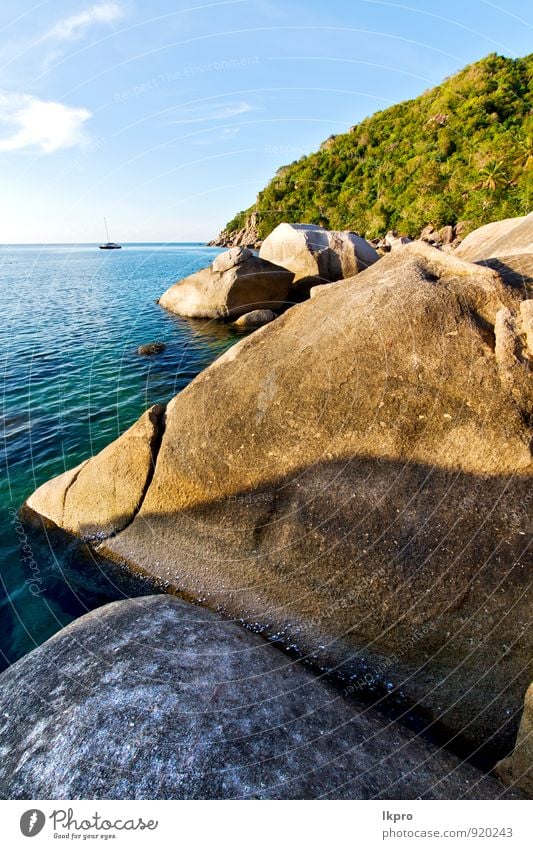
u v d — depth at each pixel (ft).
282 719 5.70
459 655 7.20
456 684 7.07
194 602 9.71
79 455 18.95
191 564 10.19
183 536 10.54
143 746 5.02
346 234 45.80
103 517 11.87
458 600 7.41
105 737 5.15
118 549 11.43
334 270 44.93
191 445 10.75
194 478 10.57
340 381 9.30
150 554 10.89
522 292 9.07
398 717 7.07
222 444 10.31
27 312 46.83
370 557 8.22
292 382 9.82
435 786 5.31
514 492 7.59
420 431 8.47
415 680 7.34
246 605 9.13
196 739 5.13
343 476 8.90
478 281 9.25
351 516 8.60
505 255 10.87
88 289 63.62
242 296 43.21
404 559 7.95
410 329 8.94
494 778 5.72
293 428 9.59
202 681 6.02
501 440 7.84
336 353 9.50
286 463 9.54
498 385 8.09
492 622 7.13
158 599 8.14
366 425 8.89
